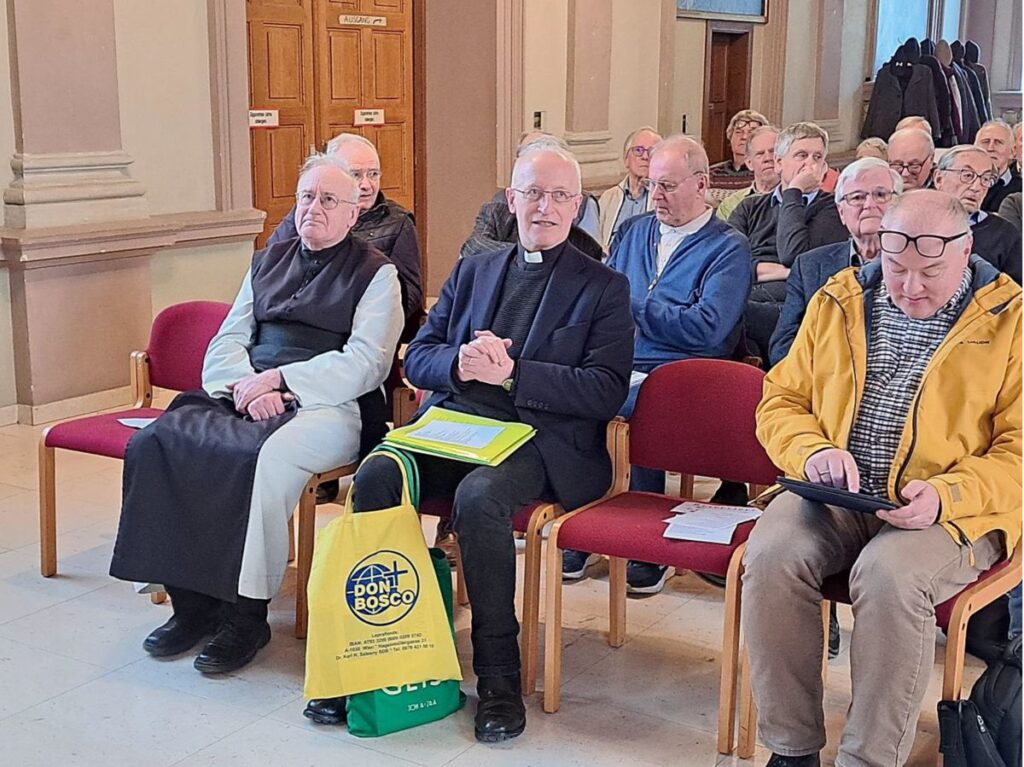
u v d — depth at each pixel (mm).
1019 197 4648
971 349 2363
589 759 2508
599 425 2893
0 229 4828
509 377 2791
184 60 5500
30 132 4832
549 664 2684
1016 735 2195
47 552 3430
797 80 9852
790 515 2408
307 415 3008
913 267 2348
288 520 2887
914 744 2557
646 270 3744
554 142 3494
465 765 2480
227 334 3248
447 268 7473
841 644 3029
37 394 5004
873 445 2430
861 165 3332
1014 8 11781
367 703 2590
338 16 6727
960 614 2229
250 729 2627
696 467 2812
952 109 10125
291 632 3109
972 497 2277
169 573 2883
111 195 5117
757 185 5082
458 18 7125
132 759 2496
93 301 5152
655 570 3367
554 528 2646
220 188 5730
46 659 2943
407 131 7320
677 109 8695
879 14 10883
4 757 2492
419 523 2643
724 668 2504
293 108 6555
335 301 3154
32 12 4777
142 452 2920
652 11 8125
